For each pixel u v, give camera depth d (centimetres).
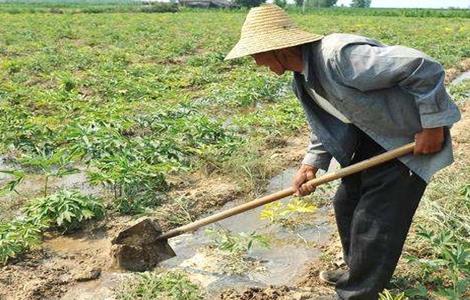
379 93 291
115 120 744
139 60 1498
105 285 392
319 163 356
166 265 415
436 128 286
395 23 3372
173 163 593
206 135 700
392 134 303
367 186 317
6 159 661
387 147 304
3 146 682
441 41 1995
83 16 3894
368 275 321
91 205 486
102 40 2088
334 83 291
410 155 300
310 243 451
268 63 311
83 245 448
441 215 438
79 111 864
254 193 557
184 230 406
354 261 324
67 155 616
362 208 316
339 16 4547
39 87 1059
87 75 1213
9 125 728
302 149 697
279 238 461
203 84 1139
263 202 371
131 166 541
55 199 482
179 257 427
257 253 435
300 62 304
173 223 489
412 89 279
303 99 324
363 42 286
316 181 339
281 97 1009
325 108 324
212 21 3547
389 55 276
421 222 440
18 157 665
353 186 342
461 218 443
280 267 414
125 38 2138
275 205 495
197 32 2405
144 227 411
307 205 503
